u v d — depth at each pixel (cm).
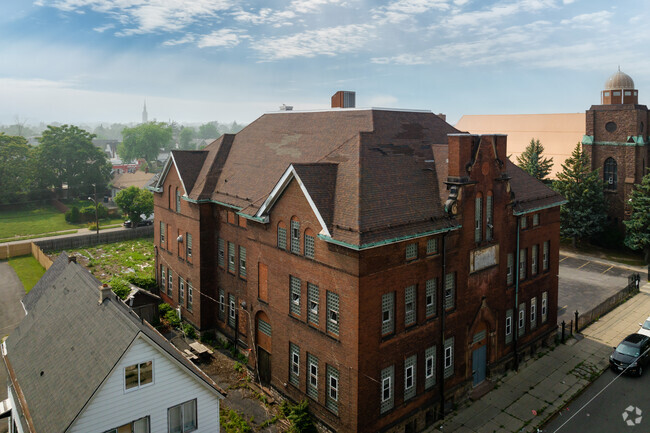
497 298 2936
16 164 9512
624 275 5159
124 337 1902
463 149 2566
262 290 2850
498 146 2806
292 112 3678
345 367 2247
